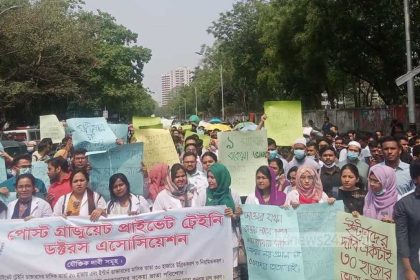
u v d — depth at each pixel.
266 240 5.45
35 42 30.84
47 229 5.31
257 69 45.44
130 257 5.39
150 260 5.42
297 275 5.35
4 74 31.45
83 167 6.44
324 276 5.32
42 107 39.62
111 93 49.62
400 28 25.20
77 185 5.69
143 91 59.72
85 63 36.25
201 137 12.67
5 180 7.25
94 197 5.79
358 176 5.75
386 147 6.22
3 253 5.26
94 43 37.47
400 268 4.97
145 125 12.59
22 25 29.98
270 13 32.41
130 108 67.88
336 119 32.75
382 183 5.14
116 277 5.38
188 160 6.62
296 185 5.73
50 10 32.62
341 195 5.77
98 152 7.13
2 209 5.67
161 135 8.37
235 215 5.53
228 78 62.03
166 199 5.83
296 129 9.06
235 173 7.96
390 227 4.98
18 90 30.20
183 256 5.46
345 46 26.70
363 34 26.47
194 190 5.97
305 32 26.12
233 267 5.61
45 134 12.66
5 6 29.98
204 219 5.48
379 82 29.22
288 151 9.13
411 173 4.76
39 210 5.60
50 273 5.30
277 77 34.16
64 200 5.75
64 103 41.69
